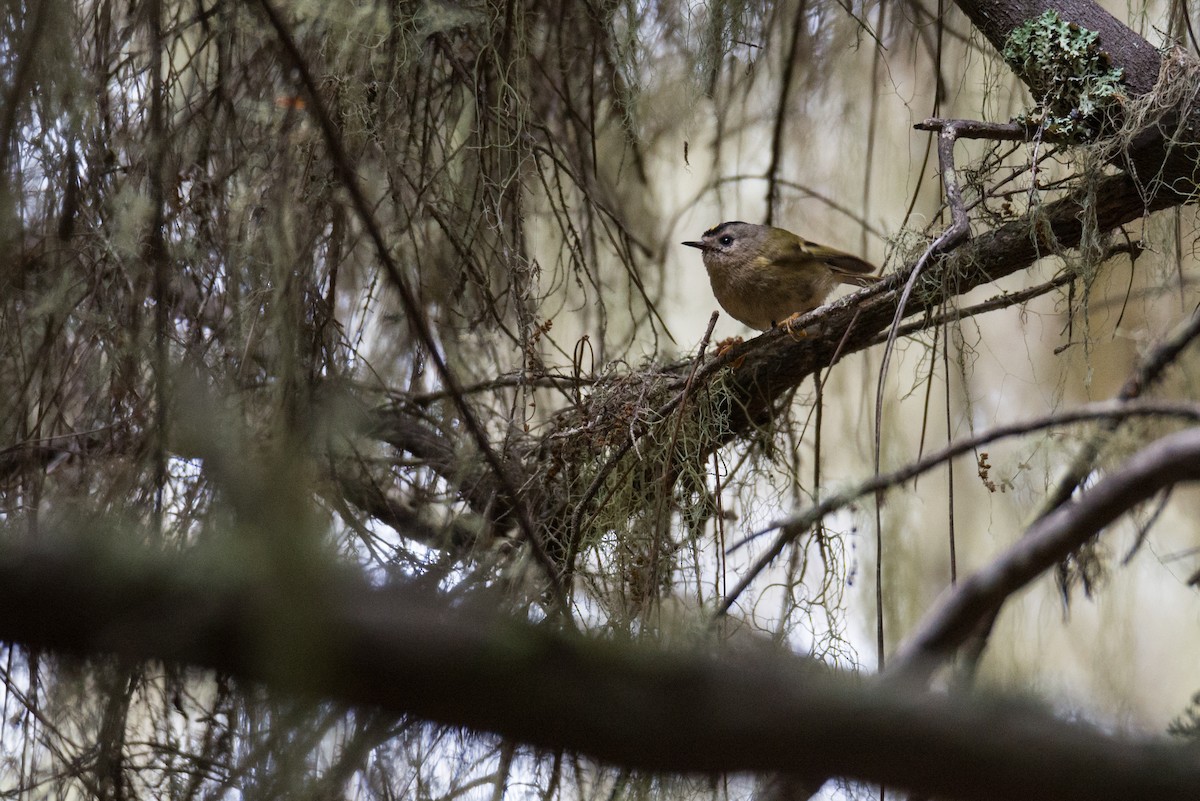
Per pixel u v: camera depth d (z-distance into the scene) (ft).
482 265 24.97
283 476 8.38
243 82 21.79
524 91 23.80
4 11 18.54
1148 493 8.87
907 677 6.64
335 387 19.81
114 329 20.11
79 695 18.39
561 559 22.89
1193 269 27.40
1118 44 22.47
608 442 22.71
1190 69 21.88
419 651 5.83
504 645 5.84
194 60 22.09
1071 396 34.35
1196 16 25.91
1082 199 22.45
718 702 5.93
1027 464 19.74
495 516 23.15
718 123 30.25
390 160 21.47
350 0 20.61
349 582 6.21
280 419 16.74
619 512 21.70
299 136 20.31
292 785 15.53
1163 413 11.48
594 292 29.76
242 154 21.49
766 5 28.60
